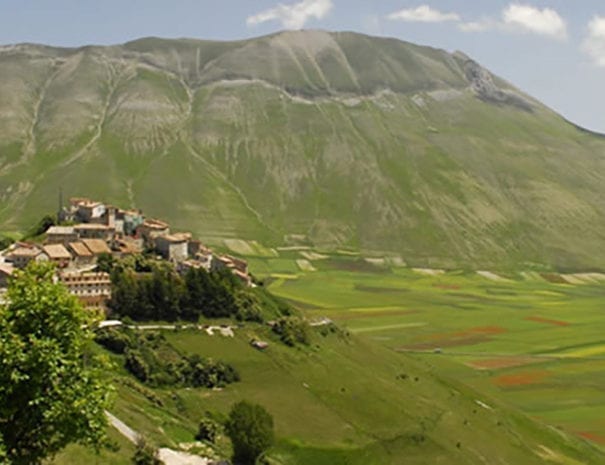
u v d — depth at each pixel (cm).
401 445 13975
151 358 15025
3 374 5269
